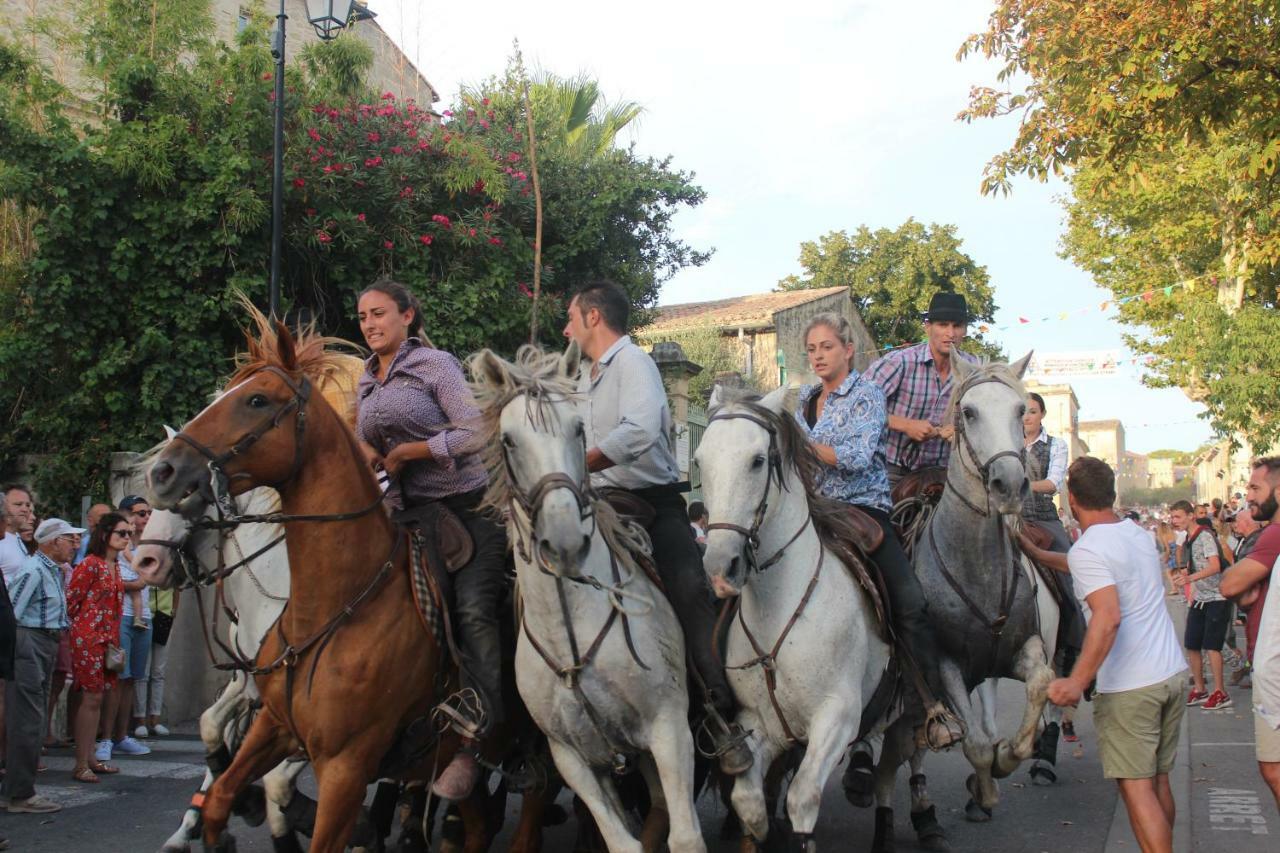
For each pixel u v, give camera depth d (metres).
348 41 13.05
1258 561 5.71
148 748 8.65
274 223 9.36
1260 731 4.64
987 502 4.93
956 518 5.08
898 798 7.14
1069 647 6.39
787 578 4.48
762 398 4.46
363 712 4.10
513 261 12.88
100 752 8.19
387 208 11.95
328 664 4.08
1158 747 4.57
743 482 4.13
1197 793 6.98
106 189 10.65
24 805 6.68
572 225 14.00
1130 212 21.05
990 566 5.05
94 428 11.01
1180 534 15.41
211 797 4.20
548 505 3.68
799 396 5.50
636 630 4.23
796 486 4.59
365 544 4.22
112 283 10.85
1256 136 10.72
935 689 5.04
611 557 4.29
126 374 10.91
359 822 5.08
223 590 5.16
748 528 4.12
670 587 4.64
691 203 15.41
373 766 4.20
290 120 11.47
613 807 4.34
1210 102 10.33
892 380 6.04
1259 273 19.75
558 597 4.08
